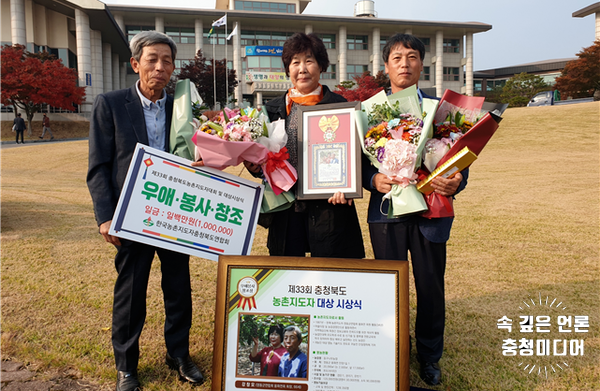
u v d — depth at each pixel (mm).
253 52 31969
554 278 3693
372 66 35125
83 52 26359
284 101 2494
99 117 2105
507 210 6402
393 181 2127
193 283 3605
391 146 2061
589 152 12328
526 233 5148
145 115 2176
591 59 31031
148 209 2023
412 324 2885
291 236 2404
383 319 1788
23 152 14820
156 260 4266
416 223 2244
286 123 2412
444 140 2154
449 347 2613
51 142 19375
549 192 7617
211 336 2730
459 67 37281
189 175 2084
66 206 6652
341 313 1807
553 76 51406
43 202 6871
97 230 5250
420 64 2363
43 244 4543
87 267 3908
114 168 2131
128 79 34594
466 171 2285
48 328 2752
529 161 11516
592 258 4188
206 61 32812
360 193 2133
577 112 18344
